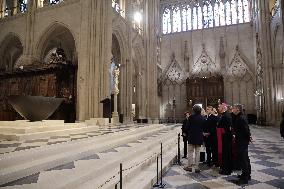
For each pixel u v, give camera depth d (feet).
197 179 18.07
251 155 26.91
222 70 114.52
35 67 64.23
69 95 62.03
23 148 16.29
